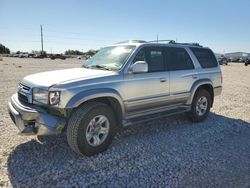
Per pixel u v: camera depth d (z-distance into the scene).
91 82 4.00
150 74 4.85
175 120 6.20
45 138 4.68
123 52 4.84
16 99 4.25
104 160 3.90
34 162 3.76
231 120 6.37
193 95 5.80
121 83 4.34
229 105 8.16
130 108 4.57
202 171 3.66
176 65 5.50
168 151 4.30
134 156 4.07
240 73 25.30
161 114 5.17
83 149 3.87
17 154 4.00
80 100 3.75
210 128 5.65
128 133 5.15
